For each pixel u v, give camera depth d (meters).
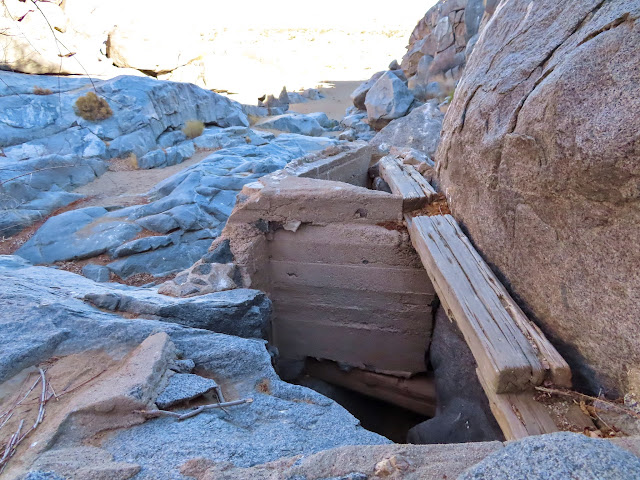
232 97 23.81
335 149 5.98
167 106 16.94
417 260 4.20
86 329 3.20
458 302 2.70
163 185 11.00
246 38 45.69
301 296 4.72
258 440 2.36
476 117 3.29
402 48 49.84
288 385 2.99
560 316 2.38
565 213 2.27
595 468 1.32
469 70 4.05
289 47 46.91
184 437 2.32
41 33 15.81
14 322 3.19
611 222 2.01
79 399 2.53
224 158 12.59
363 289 4.48
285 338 4.97
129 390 2.47
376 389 5.07
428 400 4.85
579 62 2.16
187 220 8.89
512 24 3.32
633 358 1.95
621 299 1.98
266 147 14.22
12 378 2.80
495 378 2.19
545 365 2.19
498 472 1.41
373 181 6.38
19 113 13.51
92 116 14.57
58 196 10.78
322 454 1.94
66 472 1.99
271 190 4.31
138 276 7.94
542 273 2.50
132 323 3.24
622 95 1.91
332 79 39.88
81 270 7.90
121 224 8.91
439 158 4.79
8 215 9.43
